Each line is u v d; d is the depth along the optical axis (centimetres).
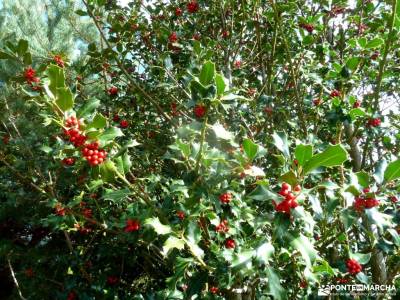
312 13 459
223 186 238
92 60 430
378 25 386
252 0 453
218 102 190
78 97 525
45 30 754
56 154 336
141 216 238
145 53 488
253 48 468
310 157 167
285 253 249
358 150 411
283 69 469
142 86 473
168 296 286
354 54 387
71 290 450
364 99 461
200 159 213
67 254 498
